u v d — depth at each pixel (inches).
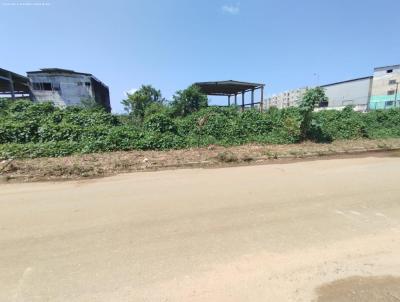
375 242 114.4
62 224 134.3
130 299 81.4
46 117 423.2
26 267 98.9
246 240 116.7
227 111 490.6
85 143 333.1
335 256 104.0
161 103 766.5
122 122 473.1
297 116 428.5
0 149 298.8
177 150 343.0
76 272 95.4
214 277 91.8
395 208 150.9
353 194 174.4
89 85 987.9
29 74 919.7
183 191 184.2
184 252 107.6
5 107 519.8
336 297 82.3
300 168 254.7
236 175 228.4
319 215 142.0
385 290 85.3
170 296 82.5
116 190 188.7
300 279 90.6
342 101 1744.6
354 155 327.9
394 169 247.6
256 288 86.2
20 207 158.4
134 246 112.7
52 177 224.4
